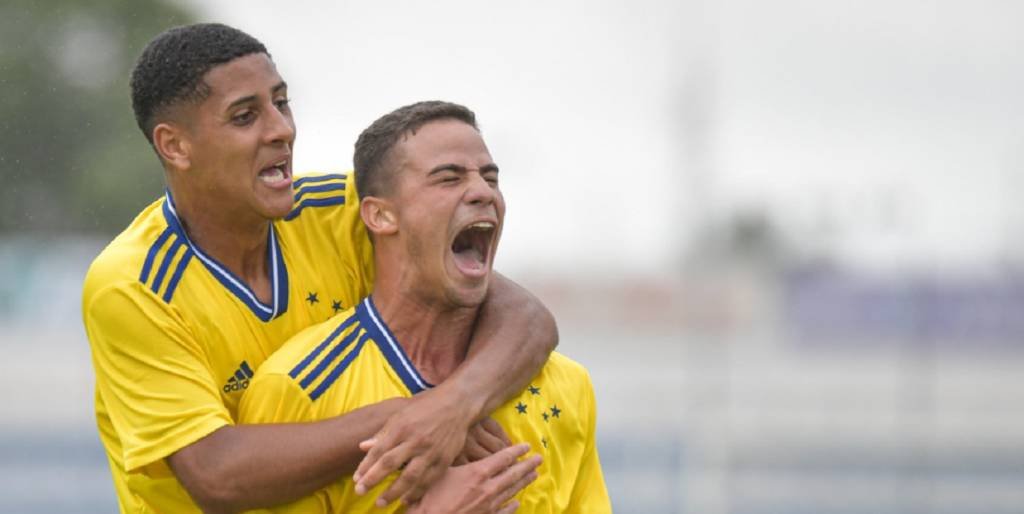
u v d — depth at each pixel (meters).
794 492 57.53
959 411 62.41
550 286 86.81
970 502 57.50
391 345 15.35
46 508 55.81
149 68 15.16
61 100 58.97
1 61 39.56
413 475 14.30
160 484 15.79
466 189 14.95
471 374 15.02
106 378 15.40
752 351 72.12
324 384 15.01
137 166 59.50
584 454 16.78
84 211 62.59
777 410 62.91
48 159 58.47
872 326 70.38
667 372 69.44
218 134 14.91
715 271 97.56
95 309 15.12
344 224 16.70
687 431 60.91
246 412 15.11
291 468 14.27
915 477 58.72
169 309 15.07
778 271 83.19
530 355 15.67
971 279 71.56
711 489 57.34
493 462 14.61
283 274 16.03
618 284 85.06
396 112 15.46
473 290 15.24
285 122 15.16
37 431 60.19
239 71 14.92
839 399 63.88
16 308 73.00
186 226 15.62
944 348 67.81
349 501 14.96
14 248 72.50
